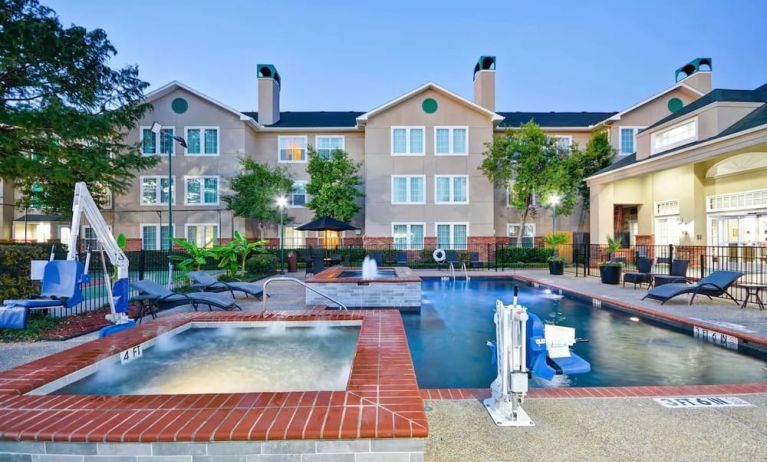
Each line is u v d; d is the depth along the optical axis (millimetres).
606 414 3445
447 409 3578
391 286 9352
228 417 2354
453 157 22141
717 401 3719
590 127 23203
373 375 3033
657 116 22484
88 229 22516
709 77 23062
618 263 12977
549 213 23750
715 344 6250
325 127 23031
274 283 13672
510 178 21469
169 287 11078
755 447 2916
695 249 14750
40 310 7379
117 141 16672
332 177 20609
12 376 3115
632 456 2787
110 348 3908
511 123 24844
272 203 20531
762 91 14297
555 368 3506
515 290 3320
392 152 22078
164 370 4062
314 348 4785
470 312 9148
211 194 21922
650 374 4898
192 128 21938
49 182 13594
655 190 17531
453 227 22125
